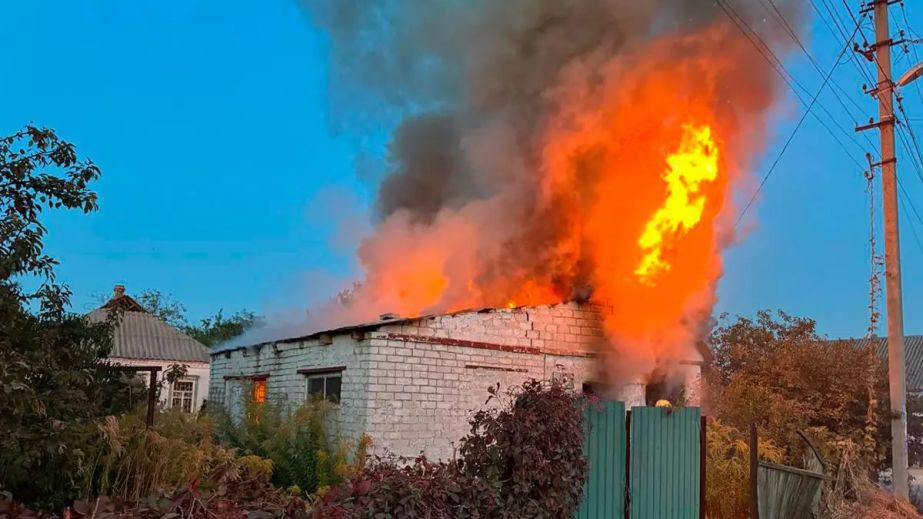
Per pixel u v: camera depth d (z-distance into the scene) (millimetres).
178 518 4211
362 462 9688
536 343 12328
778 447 12625
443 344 11328
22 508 4250
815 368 16969
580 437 6277
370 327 10719
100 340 6777
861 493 10156
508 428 5852
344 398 11172
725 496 10242
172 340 25984
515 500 5746
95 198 5555
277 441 9984
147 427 7352
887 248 12445
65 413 6000
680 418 7992
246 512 4418
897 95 12906
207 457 7586
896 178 12625
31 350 5473
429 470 5527
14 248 4961
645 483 7559
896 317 12203
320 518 4520
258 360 14656
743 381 14922
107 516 4016
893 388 12031
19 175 5223
